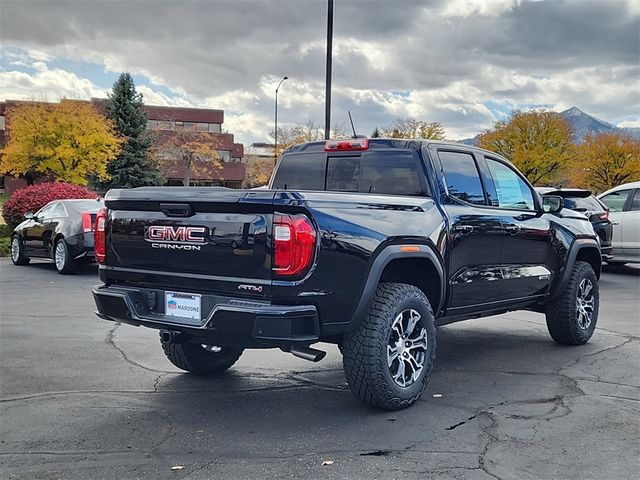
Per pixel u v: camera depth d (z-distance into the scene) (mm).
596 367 5988
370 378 4477
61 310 8641
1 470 3621
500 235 5750
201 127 76250
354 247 4285
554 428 4340
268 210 4062
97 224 4941
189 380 5480
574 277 6797
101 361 6023
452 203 5371
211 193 4230
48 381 5367
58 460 3770
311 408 4762
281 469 3660
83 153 39594
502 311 6172
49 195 17609
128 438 4125
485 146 54656
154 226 4523
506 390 5246
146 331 7324
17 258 14406
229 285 4184
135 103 47188
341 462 3764
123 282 4816
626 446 4023
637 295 10703
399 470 3652
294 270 4012
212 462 3756
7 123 43469
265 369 5883
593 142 50500
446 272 5152
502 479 3539
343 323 4301
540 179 53656
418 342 4848
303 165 6141
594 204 13195
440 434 4227
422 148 5367
